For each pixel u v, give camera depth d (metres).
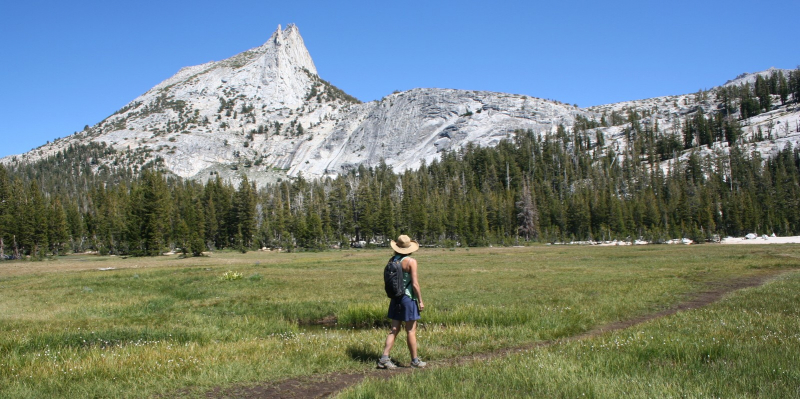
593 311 16.75
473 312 16.77
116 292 28.36
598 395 6.54
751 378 7.18
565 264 46.34
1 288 31.23
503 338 12.36
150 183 93.94
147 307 22.38
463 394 6.80
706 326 11.85
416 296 9.34
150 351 10.66
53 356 10.27
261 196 171.62
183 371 8.83
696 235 94.19
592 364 8.23
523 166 175.25
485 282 30.05
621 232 114.06
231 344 11.82
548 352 9.34
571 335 13.20
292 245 109.75
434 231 118.56
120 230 100.94
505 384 7.33
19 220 87.69
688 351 8.85
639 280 28.34
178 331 14.69
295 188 177.62
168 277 36.22
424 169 191.25
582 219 121.94
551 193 143.12
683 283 25.98
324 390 7.86
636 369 7.92
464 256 67.69
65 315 19.88
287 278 35.22
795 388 6.59
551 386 7.07
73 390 7.70
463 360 10.01
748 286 24.25
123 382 8.20
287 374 8.77
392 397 6.83
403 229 123.56
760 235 107.56
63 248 105.75
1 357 10.16
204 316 19.39
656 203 124.00
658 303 19.16
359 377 8.65
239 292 27.67
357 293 26.34
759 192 123.38
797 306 15.02
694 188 128.00
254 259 73.56
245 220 115.00
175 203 124.00
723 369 7.69
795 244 74.75
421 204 124.56
